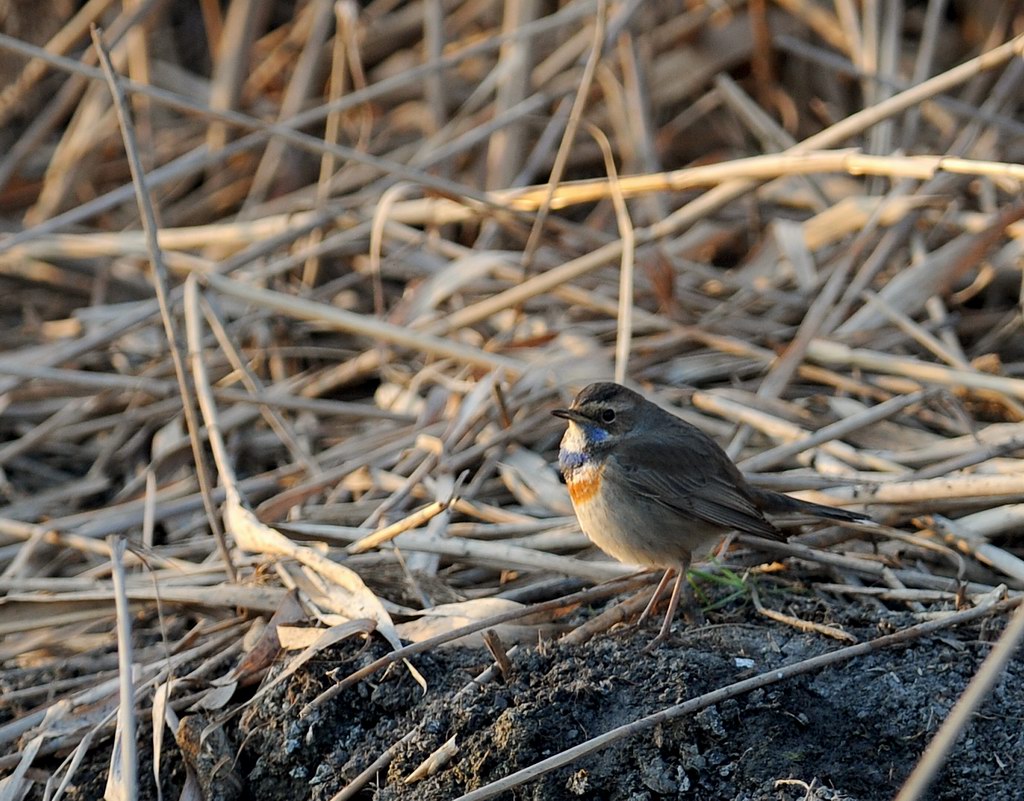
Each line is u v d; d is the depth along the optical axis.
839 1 16.11
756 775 8.14
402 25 18.69
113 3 18.81
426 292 14.02
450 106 18.20
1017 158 15.38
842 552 10.55
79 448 13.98
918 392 11.70
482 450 11.84
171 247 15.40
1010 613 9.31
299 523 11.16
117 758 8.52
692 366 13.20
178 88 18.72
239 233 15.23
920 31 17.39
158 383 13.54
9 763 9.25
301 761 8.79
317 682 9.00
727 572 10.15
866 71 15.61
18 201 18.55
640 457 9.89
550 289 13.23
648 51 17.36
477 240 16.27
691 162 17.30
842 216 14.42
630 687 8.63
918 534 10.63
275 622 9.64
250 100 18.39
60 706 9.51
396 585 10.38
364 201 15.68
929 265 13.41
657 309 14.42
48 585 10.98
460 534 11.09
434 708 8.64
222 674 9.71
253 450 13.47
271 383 14.57
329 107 14.91
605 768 8.20
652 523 9.84
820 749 8.30
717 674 8.73
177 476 13.28
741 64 17.41
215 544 11.58
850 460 11.42
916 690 8.63
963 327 13.64
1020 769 8.09
